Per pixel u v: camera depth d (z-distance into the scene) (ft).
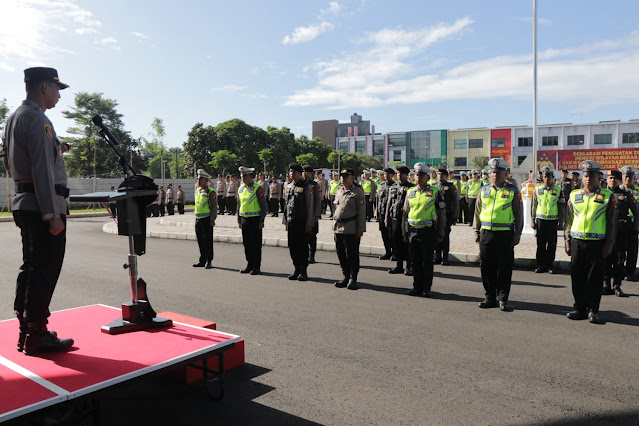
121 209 12.21
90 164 154.71
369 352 15.40
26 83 10.75
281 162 196.44
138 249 12.50
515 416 11.04
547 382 13.00
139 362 9.82
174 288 25.20
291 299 22.75
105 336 11.59
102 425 10.43
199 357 10.61
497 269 21.12
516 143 245.04
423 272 23.38
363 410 11.37
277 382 13.07
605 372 13.71
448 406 11.57
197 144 172.86
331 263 33.73
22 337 10.54
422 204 23.15
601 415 11.07
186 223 61.11
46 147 10.24
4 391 8.41
